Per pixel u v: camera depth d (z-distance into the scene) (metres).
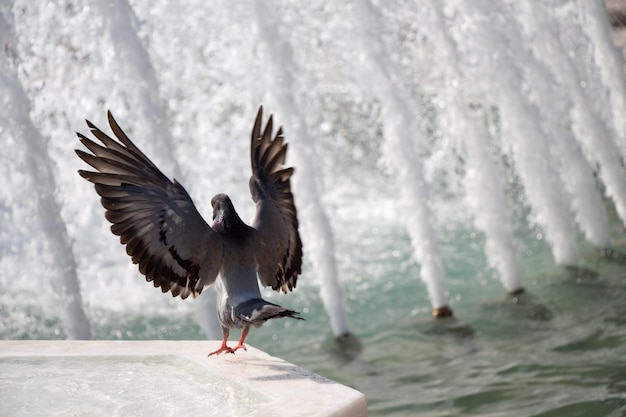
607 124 14.52
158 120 9.62
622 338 9.50
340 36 11.82
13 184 9.99
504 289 11.42
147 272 4.22
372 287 11.77
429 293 11.14
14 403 4.25
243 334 4.88
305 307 11.34
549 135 12.84
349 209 15.21
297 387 4.32
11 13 9.47
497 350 9.45
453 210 14.76
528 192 12.25
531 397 8.15
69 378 4.63
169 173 9.62
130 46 9.68
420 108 12.13
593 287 11.20
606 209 14.72
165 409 4.12
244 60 11.86
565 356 9.14
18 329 10.04
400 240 13.66
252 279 4.52
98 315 10.78
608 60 14.45
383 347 9.77
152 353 4.98
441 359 9.34
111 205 4.14
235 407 4.10
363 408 4.16
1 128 9.09
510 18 12.52
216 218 4.60
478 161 11.41
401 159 11.00
